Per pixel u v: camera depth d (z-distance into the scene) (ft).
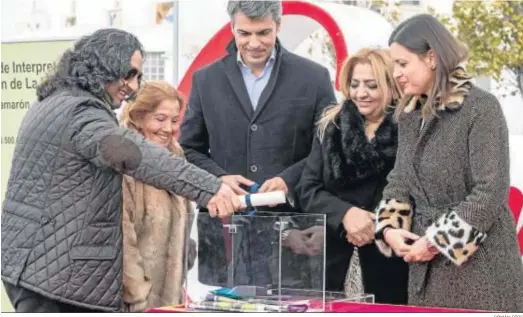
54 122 9.68
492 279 9.89
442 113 9.96
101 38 10.06
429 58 9.95
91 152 9.55
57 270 9.57
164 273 10.94
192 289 9.25
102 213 9.71
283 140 12.39
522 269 10.12
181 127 13.01
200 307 9.14
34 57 14.84
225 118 12.58
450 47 9.87
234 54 12.74
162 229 10.90
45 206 9.64
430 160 10.05
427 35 9.91
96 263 9.67
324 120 11.84
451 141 9.91
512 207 11.96
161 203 10.91
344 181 11.59
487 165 9.70
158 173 9.61
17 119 14.98
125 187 10.60
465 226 9.66
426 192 10.18
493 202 9.64
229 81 12.64
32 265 9.62
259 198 9.52
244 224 8.98
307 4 13.46
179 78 14.28
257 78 12.67
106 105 9.95
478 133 9.76
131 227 10.57
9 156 15.02
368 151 11.46
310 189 11.83
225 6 14.12
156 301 10.87
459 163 9.93
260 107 12.42
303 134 12.41
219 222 9.09
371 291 11.70
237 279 9.04
